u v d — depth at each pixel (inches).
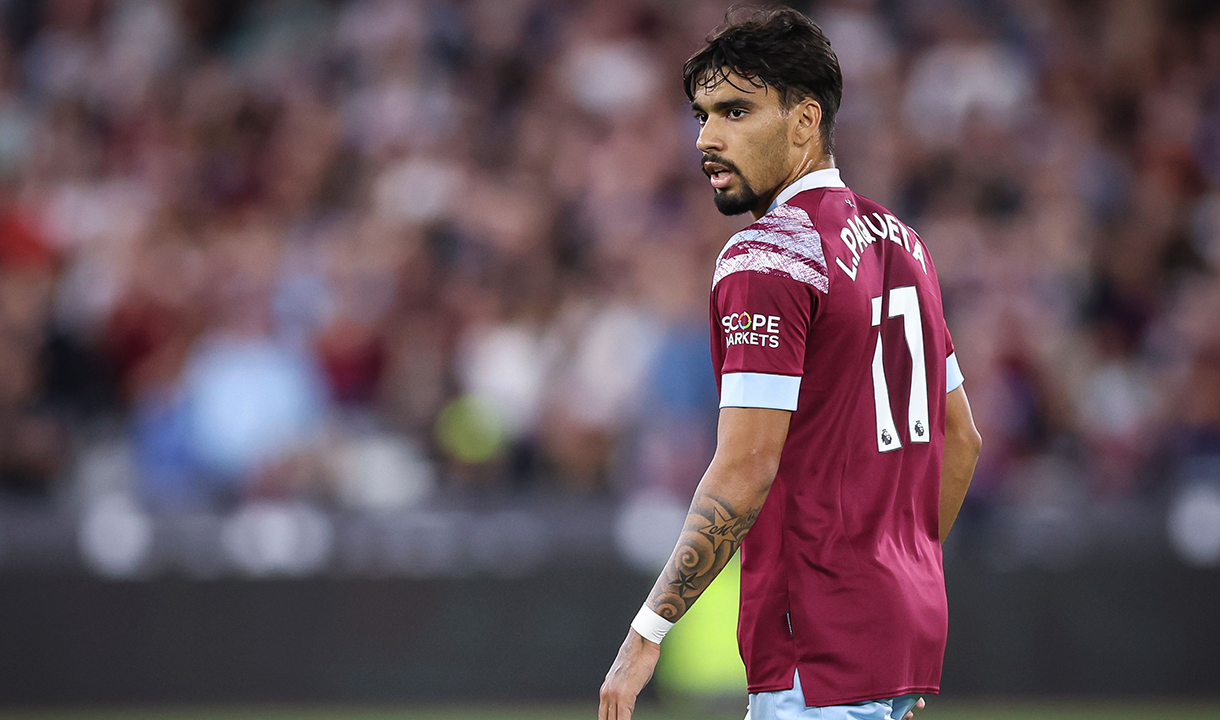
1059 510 1159.6
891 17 1727.4
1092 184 1594.5
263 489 1175.6
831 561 411.8
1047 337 1325.0
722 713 1097.4
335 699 1120.8
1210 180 1643.7
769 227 416.8
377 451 1222.3
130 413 1299.2
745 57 423.2
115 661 1111.6
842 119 1608.0
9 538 1110.4
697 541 402.3
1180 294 1469.0
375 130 1620.3
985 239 1472.7
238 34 1788.9
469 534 1139.9
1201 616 1139.3
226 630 1120.2
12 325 1307.8
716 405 1213.1
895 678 412.5
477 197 1528.1
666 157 1604.3
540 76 1712.6
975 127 1619.1
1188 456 1259.8
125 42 1732.3
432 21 1718.8
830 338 411.2
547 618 1132.5
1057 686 1137.4
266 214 1558.8
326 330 1314.0
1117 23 1755.7
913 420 434.0
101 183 1596.9
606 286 1400.1
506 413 1250.6
